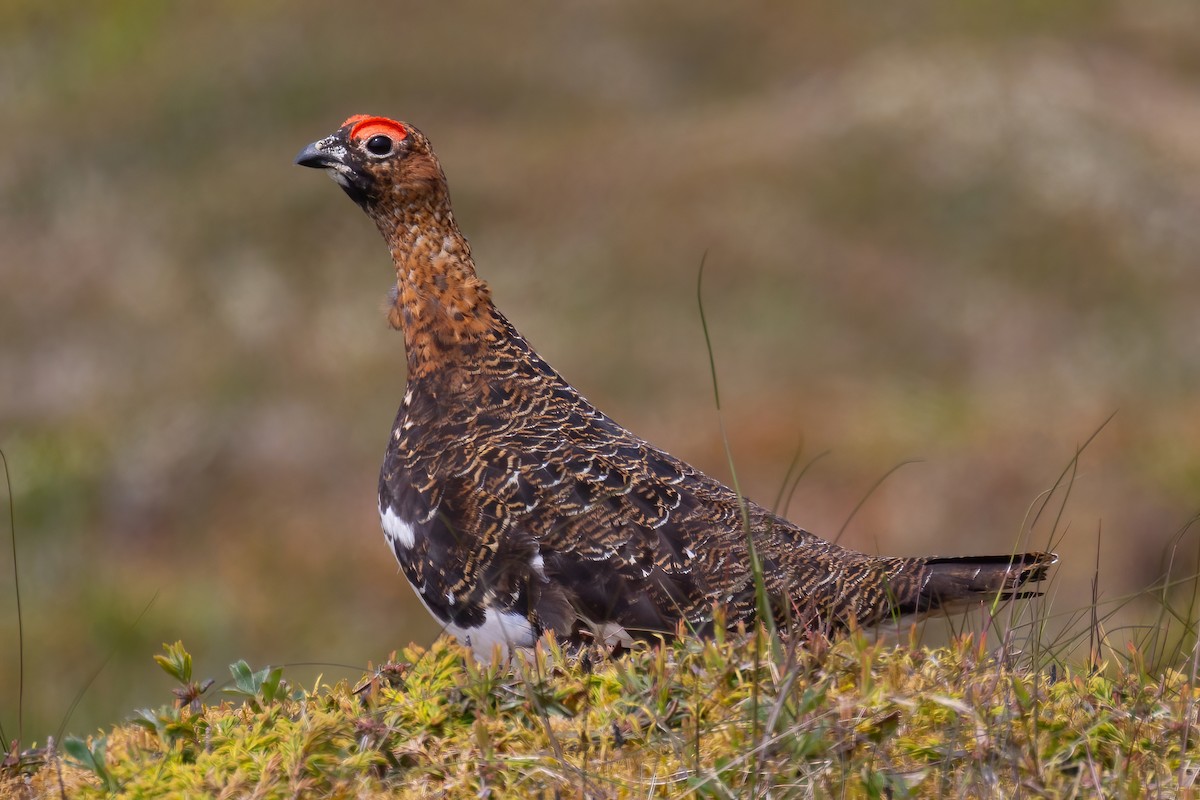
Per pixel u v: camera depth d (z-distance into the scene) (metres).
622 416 39.47
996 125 50.31
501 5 62.62
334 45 59.66
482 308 13.84
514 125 55.78
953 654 9.95
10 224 51.22
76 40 64.50
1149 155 49.44
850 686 9.25
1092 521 32.25
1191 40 58.78
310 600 32.84
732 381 40.69
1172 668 10.21
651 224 46.88
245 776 8.88
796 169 48.69
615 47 59.84
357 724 9.24
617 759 8.81
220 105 56.34
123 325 45.56
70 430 40.44
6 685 28.22
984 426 36.81
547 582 12.03
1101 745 8.90
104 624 30.73
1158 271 45.19
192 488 38.19
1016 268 45.19
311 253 47.84
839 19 61.09
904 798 8.16
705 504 12.63
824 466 35.69
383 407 40.59
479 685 9.50
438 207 14.07
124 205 51.41
